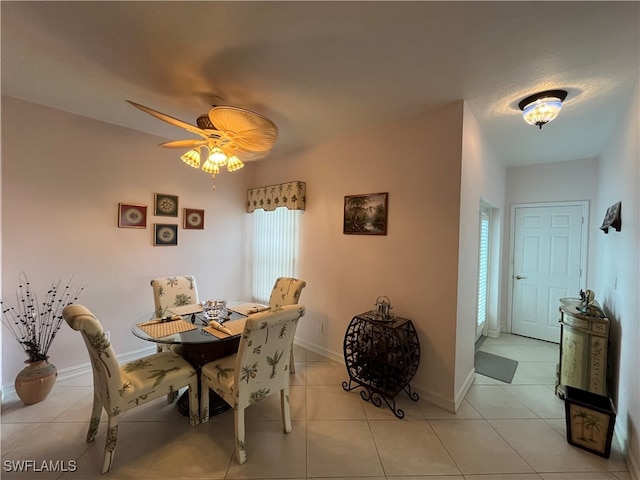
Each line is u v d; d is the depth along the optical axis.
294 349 3.45
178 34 1.51
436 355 2.34
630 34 1.46
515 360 3.23
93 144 2.71
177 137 3.18
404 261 2.54
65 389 2.44
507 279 4.16
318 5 1.30
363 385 2.41
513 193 4.12
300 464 1.72
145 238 3.09
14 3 1.30
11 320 2.33
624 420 1.91
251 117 1.81
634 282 1.83
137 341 3.04
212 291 3.71
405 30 1.46
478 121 2.57
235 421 1.74
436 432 2.01
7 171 2.29
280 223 3.75
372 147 2.78
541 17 1.35
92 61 1.77
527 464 1.74
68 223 2.59
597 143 3.08
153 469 1.67
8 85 2.09
